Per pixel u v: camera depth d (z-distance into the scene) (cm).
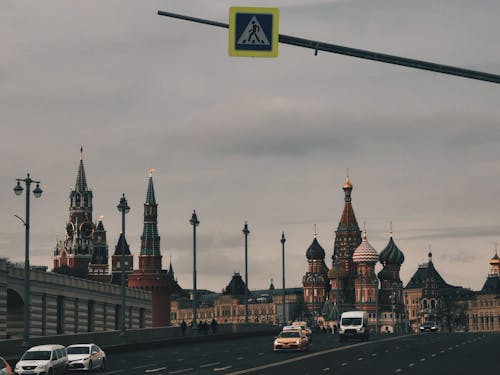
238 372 5488
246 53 2748
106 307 17350
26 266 7519
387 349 8394
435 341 10369
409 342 10088
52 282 14662
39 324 14150
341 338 10331
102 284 17138
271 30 2747
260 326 13900
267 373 5412
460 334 13612
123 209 8994
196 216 11156
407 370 5616
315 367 5925
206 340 10712
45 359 5400
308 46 2830
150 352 8481
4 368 4212
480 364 6162
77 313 15775
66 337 8181
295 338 7962
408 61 2880
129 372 5700
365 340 10500
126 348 8481
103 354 6134
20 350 7344
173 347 9481
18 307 13638
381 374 5306
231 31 2742
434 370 5597
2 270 12775
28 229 7525
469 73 2878
